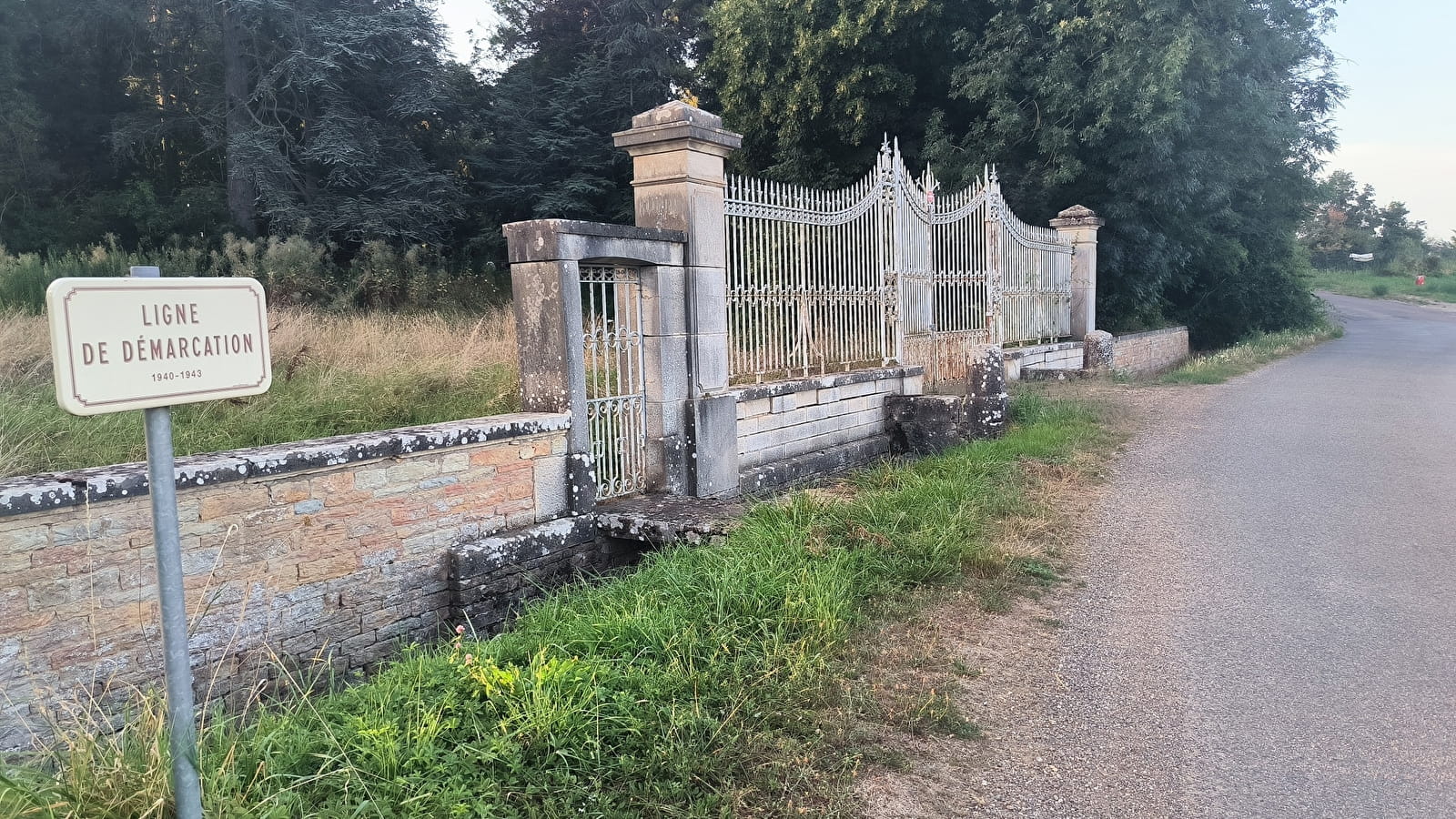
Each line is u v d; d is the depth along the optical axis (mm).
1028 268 13812
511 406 8109
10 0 19312
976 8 17141
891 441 9602
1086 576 5566
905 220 9984
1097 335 15250
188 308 2350
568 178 23531
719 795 3062
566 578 5977
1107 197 17234
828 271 8852
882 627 4625
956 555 5543
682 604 4480
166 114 21719
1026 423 10367
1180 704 3947
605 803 2967
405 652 4449
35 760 3230
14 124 19516
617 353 6711
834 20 17734
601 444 6559
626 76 23484
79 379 2098
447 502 5383
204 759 2980
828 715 3662
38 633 3750
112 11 20188
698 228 7004
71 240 19734
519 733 3217
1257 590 5309
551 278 6055
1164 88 14477
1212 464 8484
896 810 3113
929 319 10641
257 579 4477
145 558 4070
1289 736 3686
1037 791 3283
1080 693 4039
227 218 20625
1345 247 66812
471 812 2857
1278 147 18891
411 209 21141
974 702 3914
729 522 6004
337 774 2949
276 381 8234
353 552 4898
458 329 11766
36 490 3697
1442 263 60031
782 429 8125
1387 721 3799
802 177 18891
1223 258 21406
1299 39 19062
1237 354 18875
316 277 15445
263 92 20188
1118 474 8148
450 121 23875
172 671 2363
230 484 4344
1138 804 3215
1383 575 5504
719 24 19891
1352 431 9953
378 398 7965
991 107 16453
